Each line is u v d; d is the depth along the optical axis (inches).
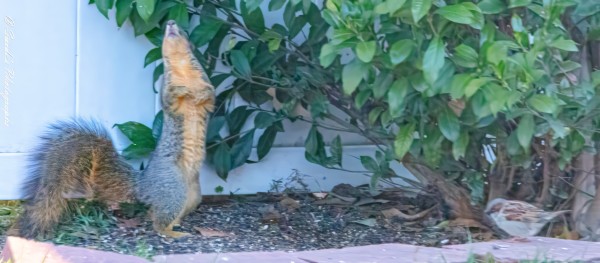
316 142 294.5
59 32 288.0
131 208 264.1
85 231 251.9
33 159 259.8
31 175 257.3
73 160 256.1
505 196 267.4
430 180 271.4
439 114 231.5
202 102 254.8
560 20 226.7
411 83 218.7
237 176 309.9
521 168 261.4
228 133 302.4
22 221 255.3
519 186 267.9
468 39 222.7
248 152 299.3
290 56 288.8
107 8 281.1
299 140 314.3
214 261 202.5
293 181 314.3
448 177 265.7
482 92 209.2
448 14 198.4
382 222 286.5
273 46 273.0
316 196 313.4
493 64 202.8
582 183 260.4
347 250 221.1
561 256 213.5
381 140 275.7
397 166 315.3
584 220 262.2
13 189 288.7
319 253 216.2
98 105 292.8
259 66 285.6
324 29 275.3
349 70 218.5
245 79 284.0
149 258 205.2
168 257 205.9
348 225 283.7
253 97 298.4
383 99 242.2
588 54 252.4
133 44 293.7
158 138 281.9
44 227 251.0
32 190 254.7
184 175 255.8
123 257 202.8
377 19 222.7
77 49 289.6
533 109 211.9
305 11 261.3
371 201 305.7
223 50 294.7
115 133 295.0
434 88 212.1
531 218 255.1
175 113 253.9
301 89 280.7
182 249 243.9
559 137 219.5
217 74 293.9
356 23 211.0
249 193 311.6
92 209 262.8
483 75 208.4
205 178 306.2
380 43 227.5
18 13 284.5
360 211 297.0
